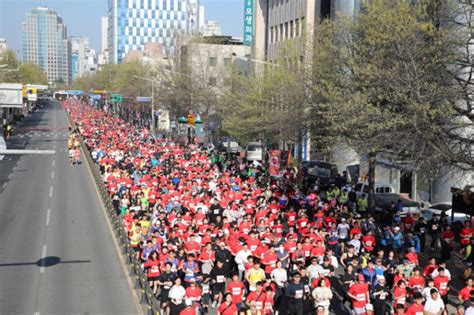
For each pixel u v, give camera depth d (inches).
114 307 668.7
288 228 945.5
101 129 2792.8
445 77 807.7
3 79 3068.4
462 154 730.8
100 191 1438.2
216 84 2485.2
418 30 863.1
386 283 661.9
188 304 554.3
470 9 808.3
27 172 1811.0
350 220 864.3
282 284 623.8
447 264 865.5
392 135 780.0
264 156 1772.9
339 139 978.7
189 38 2842.0
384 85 844.0
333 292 722.2
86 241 967.6
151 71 3405.5
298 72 1332.4
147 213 996.6
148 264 668.1
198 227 796.0
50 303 676.1
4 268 808.9
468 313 519.2
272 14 2429.9
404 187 1393.9
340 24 1167.0
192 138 2536.9
